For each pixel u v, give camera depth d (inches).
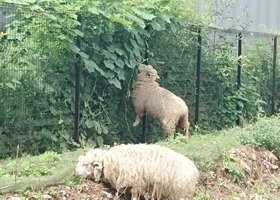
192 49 347.6
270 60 415.8
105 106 304.7
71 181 208.8
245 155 278.5
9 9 259.3
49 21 270.1
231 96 374.0
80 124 289.3
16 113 264.5
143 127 316.5
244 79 390.9
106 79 302.4
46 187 201.9
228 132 337.1
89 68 283.1
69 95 284.7
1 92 260.4
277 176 279.3
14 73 261.9
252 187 259.0
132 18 298.5
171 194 204.5
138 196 205.0
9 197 191.0
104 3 293.1
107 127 303.4
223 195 242.5
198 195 231.3
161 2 330.0
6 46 259.6
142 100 310.3
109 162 207.9
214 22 383.9
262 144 295.1
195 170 209.6
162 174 203.5
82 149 270.1
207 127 357.4
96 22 293.4
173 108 308.3
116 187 206.5
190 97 348.8
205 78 360.8
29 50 266.8
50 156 241.8
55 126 279.0
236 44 381.1
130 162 205.0
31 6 263.3
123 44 304.7
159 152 208.7
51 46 273.1
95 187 208.2
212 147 278.5
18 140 264.5
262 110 392.8
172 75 340.2
